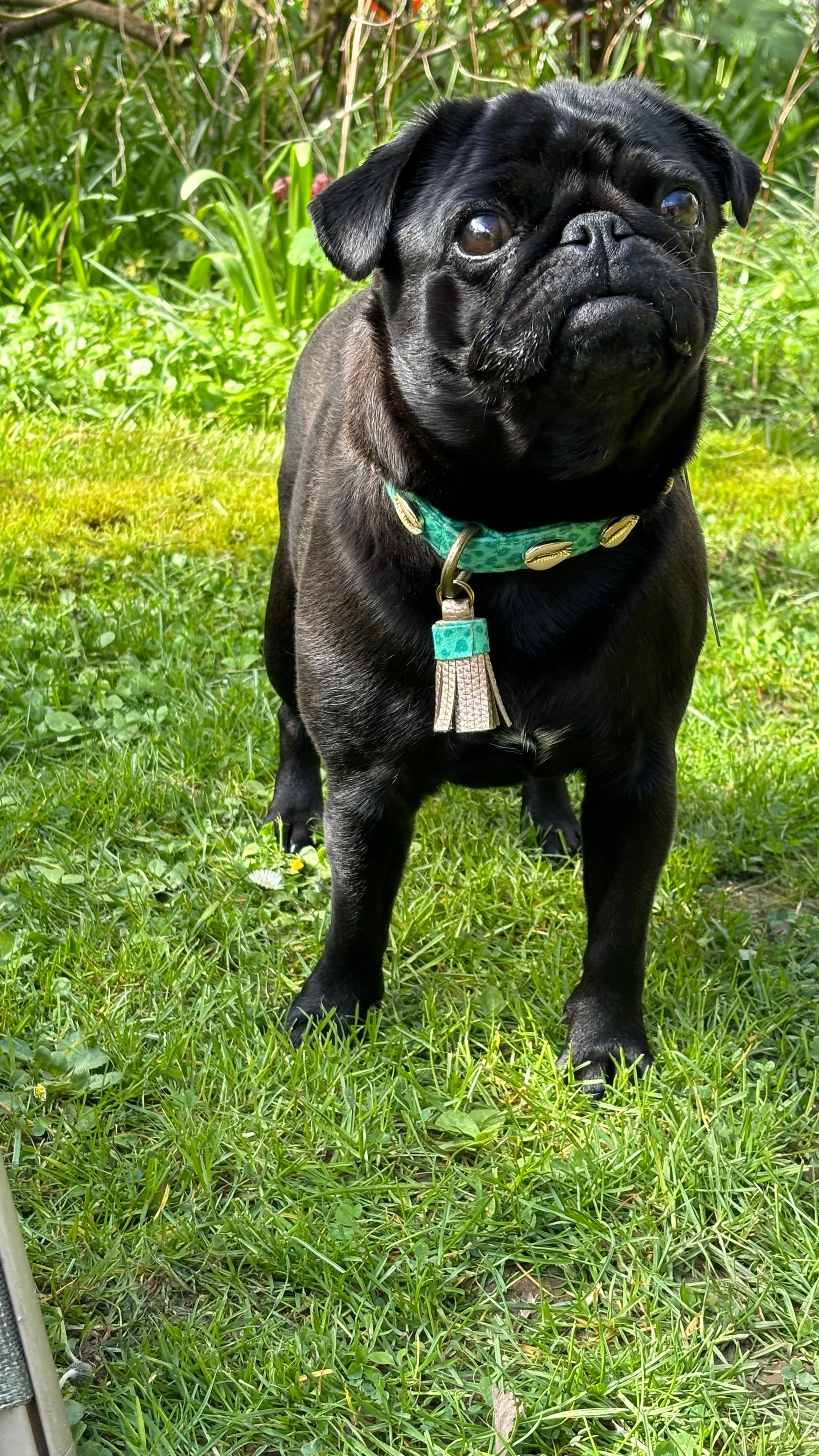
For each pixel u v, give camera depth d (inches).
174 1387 45.8
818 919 59.0
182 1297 47.7
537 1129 51.4
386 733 50.9
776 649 72.6
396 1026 54.5
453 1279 47.9
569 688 49.9
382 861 52.9
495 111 47.3
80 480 86.5
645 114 48.6
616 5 106.7
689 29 136.1
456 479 48.5
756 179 50.6
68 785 63.0
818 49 76.4
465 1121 51.3
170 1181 49.9
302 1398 45.5
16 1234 42.9
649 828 52.1
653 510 49.2
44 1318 46.6
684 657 51.2
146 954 56.1
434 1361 46.4
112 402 99.9
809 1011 55.5
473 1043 54.3
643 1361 45.9
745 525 85.5
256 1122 51.1
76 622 72.1
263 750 66.1
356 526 49.9
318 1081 52.2
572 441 47.3
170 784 63.5
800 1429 45.1
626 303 45.4
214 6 116.8
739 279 117.6
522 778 52.5
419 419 48.3
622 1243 48.6
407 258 48.1
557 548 48.6
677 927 58.4
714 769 65.7
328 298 108.6
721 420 104.6
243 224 110.6
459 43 104.3
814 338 109.3
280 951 57.2
